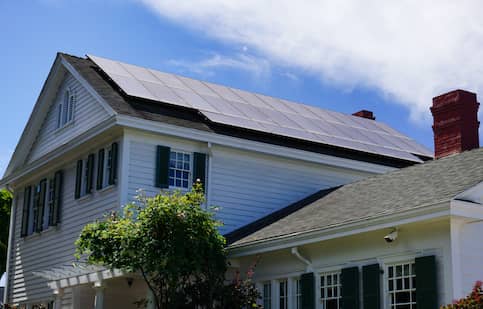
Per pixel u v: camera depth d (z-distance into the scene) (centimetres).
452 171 1482
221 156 2019
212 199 1975
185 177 1956
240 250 1669
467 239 1241
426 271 1258
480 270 1238
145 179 1883
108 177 1956
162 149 1908
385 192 1582
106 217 1705
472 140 1973
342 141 2247
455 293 1203
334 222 1452
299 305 1589
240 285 1561
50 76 2367
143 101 1972
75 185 2134
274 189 2098
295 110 2459
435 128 2038
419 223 1288
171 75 2338
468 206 1208
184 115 2005
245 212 2030
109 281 1783
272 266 1677
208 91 2291
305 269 1568
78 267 1828
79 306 1975
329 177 2214
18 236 2552
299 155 2111
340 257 1477
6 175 2603
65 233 2156
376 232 1394
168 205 1532
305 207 1873
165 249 1481
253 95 2475
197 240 1518
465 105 1981
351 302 1409
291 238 1520
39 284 2298
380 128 2666
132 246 1491
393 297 1340
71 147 2109
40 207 2350
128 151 1869
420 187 1460
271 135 2081
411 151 2447
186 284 1587
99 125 1919
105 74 2148
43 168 2372
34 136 2534
